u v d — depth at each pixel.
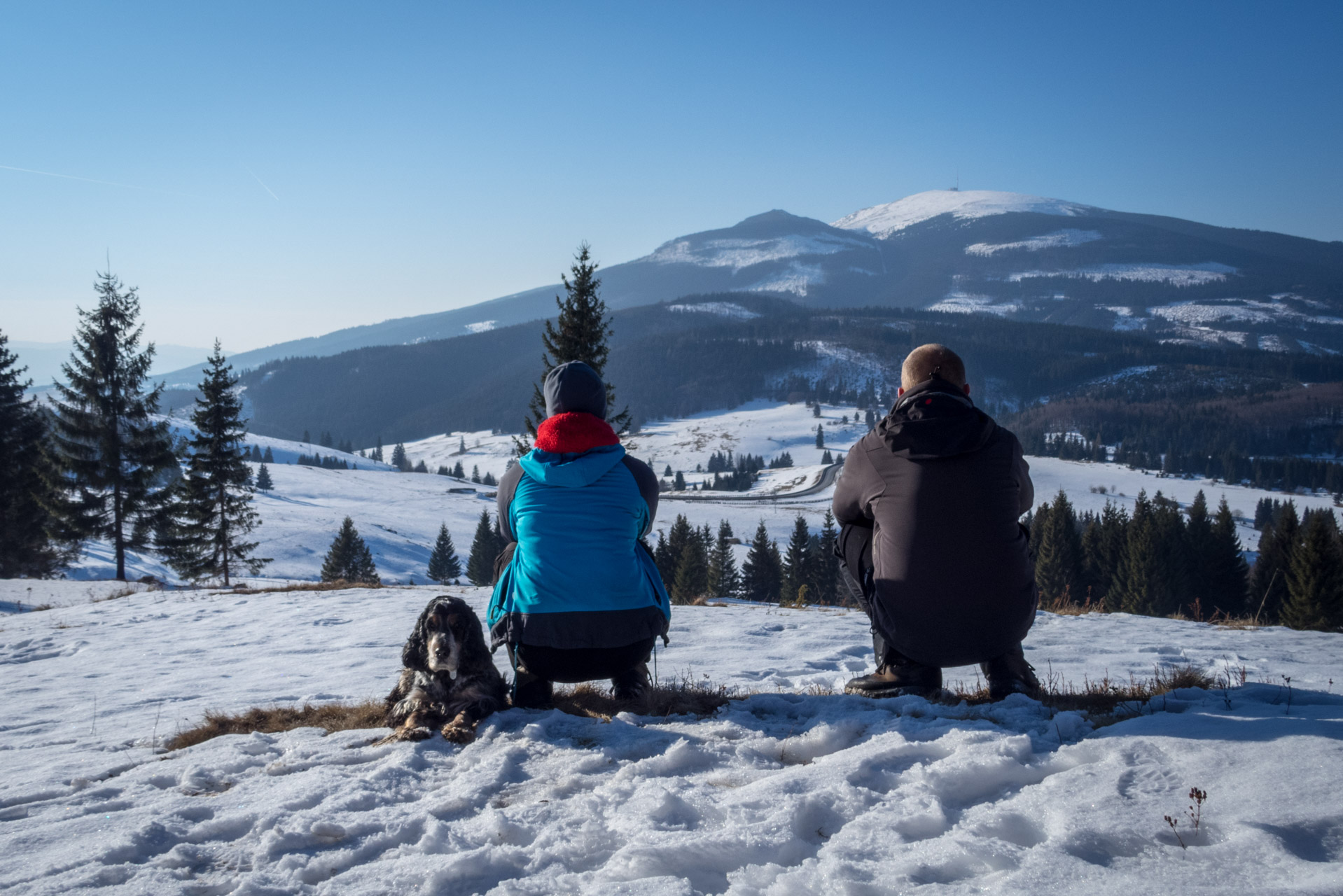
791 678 6.54
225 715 5.36
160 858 2.62
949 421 3.76
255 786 3.38
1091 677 6.35
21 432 35.66
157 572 46.81
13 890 2.42
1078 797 2.54
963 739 3.16
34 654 11.32
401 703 4.21
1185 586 55.00
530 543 4.14
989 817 2.47
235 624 12.49
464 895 2.30
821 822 2.61
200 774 3.60
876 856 2.29
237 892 2.33
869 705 3.93
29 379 36.28
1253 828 2.15
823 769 2.98
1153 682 4.83
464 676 4.10
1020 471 3.85
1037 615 11.01
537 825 2.72
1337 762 2.50
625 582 4.12
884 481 3.94
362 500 148.12
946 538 3.77
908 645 4.02
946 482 3.76
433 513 141.50
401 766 3.44
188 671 8.79
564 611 4.05
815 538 76.31
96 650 11.03
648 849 2.34
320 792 3.15
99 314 33.81
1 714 6.95
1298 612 38.59
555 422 4.28
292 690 7.12
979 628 3.86
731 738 3.65
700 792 2.90
